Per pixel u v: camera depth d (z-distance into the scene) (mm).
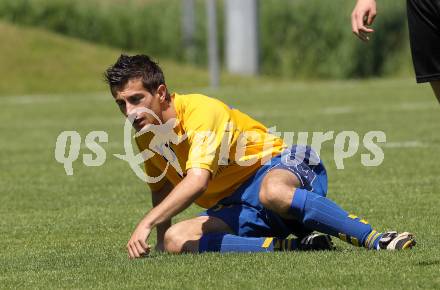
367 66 89250
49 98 65500
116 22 92188
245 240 15273
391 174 26406
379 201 21844
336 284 13023
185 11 90750
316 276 13461
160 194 16812
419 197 22203
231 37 83562
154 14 92625
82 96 66125
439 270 13531
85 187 25984
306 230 15844
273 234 15695
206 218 15805
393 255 14500
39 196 24641
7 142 39406
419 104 50625
